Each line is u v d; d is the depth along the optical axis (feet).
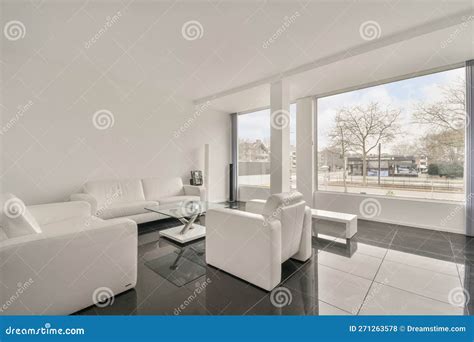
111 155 14.40
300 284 7.01
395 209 13.52
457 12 8.20
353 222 11.39
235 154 22.43
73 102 12.84
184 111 18.63
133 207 12.41
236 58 11.73
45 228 6.94
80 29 9.25
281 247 7.09
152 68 12.96
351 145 15.47
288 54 11.31
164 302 6.13
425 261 8.56
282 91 13.64
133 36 9.80
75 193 12.91
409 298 6.31
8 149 10.95
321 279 7.29
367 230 12.35
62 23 8.86
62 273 5.35
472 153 10.95
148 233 11.86
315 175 17.31
